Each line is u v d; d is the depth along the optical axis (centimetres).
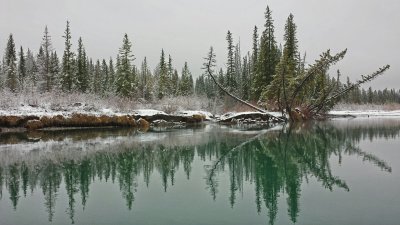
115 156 1748
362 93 12044
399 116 6438
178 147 2055
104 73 8881
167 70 7350
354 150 1888
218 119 4388
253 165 1518
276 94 4469
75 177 1302
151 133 2852
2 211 912
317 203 939
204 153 1848
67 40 5306
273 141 2312
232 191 1087
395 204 910
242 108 4806
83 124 3209
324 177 1249
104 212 894
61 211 906
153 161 1625
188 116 4078
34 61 8125
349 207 895
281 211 880
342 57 3841
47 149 1939
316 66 3906
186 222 815
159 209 912
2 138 2395
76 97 3616
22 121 2884
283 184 1163
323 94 4562
